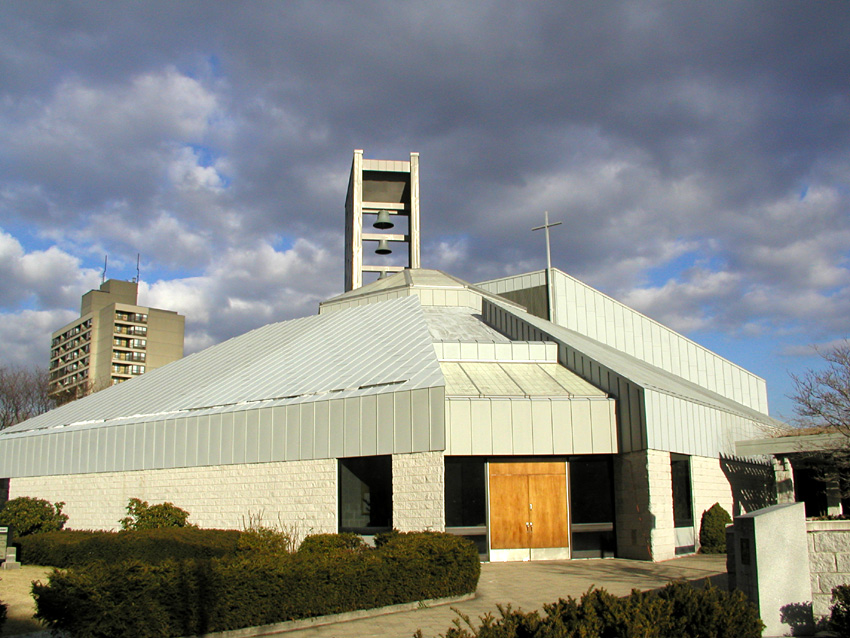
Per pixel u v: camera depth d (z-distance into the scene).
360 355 26.48
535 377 25.58
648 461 21.64
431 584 15.12
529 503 22.58
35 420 35.78
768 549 11.66
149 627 11.17
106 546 19.75
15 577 18.17
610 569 19.92
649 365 37.62
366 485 21.64
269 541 18.31
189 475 25.44
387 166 50.25
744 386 44.88
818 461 29.52
